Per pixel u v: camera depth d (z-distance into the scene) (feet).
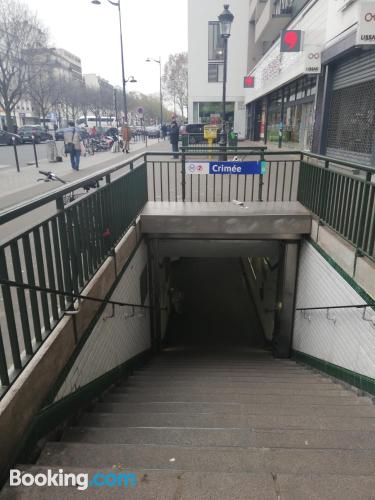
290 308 22.67
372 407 10.94
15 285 7.21
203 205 22.72
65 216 10.05
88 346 11.32
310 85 41.50
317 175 19.02
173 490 5.97
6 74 110.93
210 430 8.71
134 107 228.63
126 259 16.66
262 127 78.23
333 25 28.71
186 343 31.35
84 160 55.52
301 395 12.42
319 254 18.28
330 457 7.22
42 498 5.87
